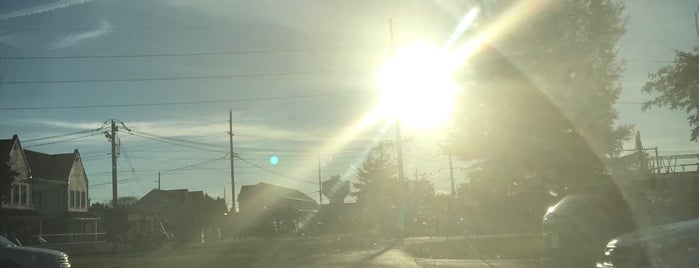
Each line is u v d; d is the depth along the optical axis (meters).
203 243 48.56
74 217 56.03
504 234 31.95
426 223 47.31
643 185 23.11
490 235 32.59
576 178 24.72
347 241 39.50
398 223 49.75
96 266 23.52
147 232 50.47
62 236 52.78
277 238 53.88
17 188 49.59
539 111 24.94
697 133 23.95
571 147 24.81
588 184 24.38
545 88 24.70
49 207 54.56
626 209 18.05
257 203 81.81
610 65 25.12
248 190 83.38
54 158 58.91
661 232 10.77
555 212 17.81
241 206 82.25
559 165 24.86
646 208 18.28
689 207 18.83
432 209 45.84
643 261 10.66
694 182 21.83
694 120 23.95
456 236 40.28
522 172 25.64
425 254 23.80
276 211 76.44
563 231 17.38
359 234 52.94
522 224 27.19
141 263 24.38
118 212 47.66
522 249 22.22
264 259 24.11
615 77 24.95
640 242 10.80
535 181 25.58
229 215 66.75
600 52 24.86
